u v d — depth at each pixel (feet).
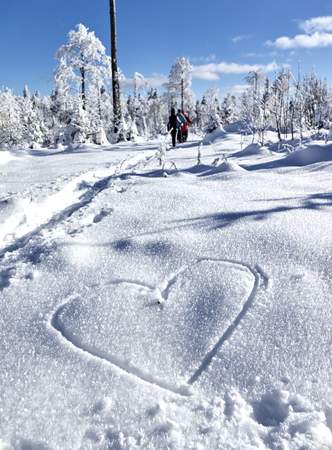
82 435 4.86
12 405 5.28
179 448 4.65
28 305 7.31
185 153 28.17
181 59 129.08
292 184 13.43
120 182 15.85
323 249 8.21
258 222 9.65
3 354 6.16
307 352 5.88
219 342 6.20
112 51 52.85
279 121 33.04
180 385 5.52
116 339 6.35
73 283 7.87
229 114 102.22
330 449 4.56
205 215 10.56
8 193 15.74
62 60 58.54
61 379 5.64
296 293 7.05
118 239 9.57
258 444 4.67
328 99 36.83
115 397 5.33
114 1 51.52
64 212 13.19
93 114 55.88
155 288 7.54
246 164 19.56
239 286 7.37
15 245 10.56
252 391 5.40
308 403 5.15
